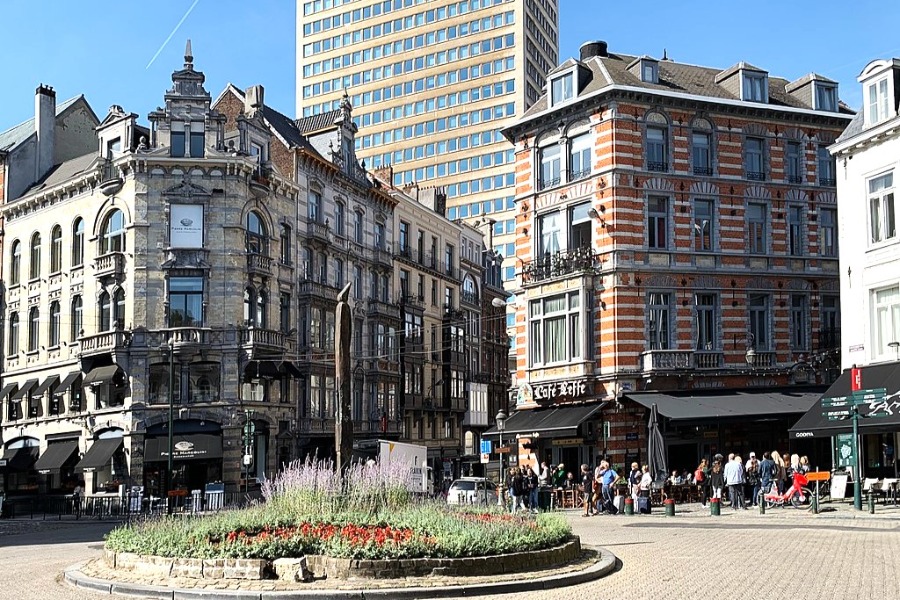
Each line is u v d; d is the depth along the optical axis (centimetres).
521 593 1532
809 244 4322
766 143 4316
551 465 4312
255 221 5134
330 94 12719
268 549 1614
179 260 4906
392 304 6322
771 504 3306
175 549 1681
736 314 4175
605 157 4112
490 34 11850
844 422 3170
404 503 2173
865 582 1542
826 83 4447
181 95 4997
